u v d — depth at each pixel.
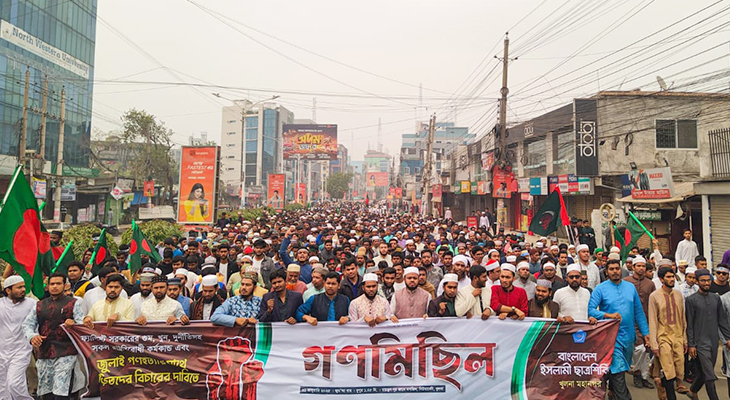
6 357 5.66
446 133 112.44
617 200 21.34
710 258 14.88
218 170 19.41
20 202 6.12
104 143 61.53
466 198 48.75
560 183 25.11
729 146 14.20
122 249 10.81
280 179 46.06
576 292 6.57
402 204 71.19
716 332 6.31
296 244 11.71
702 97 22.31
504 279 6.22
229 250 10.34
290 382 5.93
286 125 78.94
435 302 6.38
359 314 6.21
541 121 28.62
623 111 22.53
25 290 5.91
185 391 5.90
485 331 6.08
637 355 7.19
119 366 5.89
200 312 6.88
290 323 6.00
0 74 36.38
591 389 6.03
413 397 5.98
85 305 6.62
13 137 37.69
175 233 16.22
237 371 5.94
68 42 44.91
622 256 11.47
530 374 6.05
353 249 12.69
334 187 112.38
